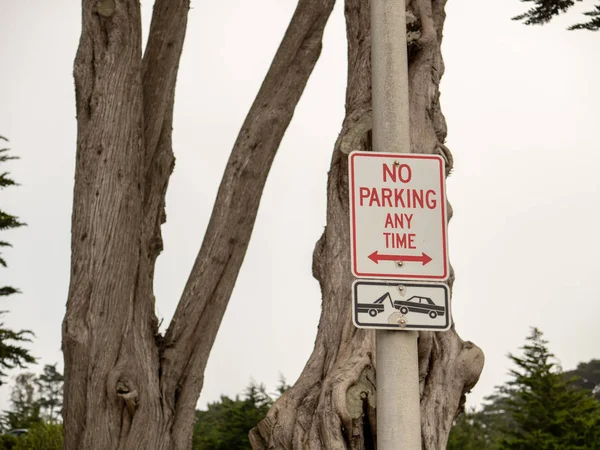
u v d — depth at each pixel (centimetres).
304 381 653
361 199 485
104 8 944
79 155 941
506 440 3369
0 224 2788
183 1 1006
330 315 675
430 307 475
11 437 2962
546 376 3456
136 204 932
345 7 822
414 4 807
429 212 488
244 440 3184
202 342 948
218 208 967
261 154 973
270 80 991
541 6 1125
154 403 905
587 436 3272
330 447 598
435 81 775
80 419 895
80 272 910
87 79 951
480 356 671
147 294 938
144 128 979
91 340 894
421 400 642
